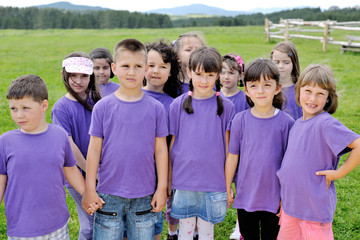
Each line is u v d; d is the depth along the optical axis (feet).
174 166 8.89
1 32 117.91
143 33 95.30
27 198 7.25
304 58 46.65
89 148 8.20
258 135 8.62
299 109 10.69
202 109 8.68
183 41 11.09
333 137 7.55
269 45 62.54
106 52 11.39
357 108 25.05
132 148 7.94
